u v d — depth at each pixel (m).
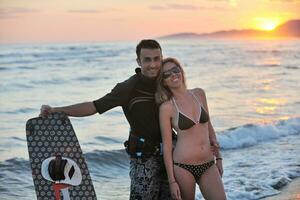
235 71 30.12
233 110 15.31
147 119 4.30
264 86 22.16
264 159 8.94
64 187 4.27
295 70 31.34
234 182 7.20
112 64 32.50
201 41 89.50
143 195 4.38
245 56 46.44
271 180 7.29
